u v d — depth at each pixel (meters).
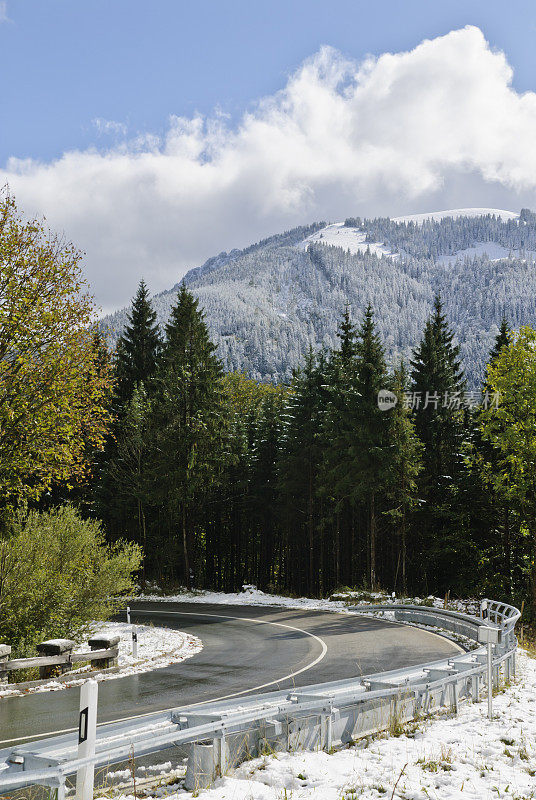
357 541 51.03
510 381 34.81
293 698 8.88
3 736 9.73
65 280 21.64
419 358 46.56
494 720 10.18
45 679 15.35
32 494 22.14
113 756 5.89
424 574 45.88
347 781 6.89
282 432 54.84
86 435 23.31
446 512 41.50
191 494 48.44
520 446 34.41
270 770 7.15
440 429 44.19
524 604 38.00
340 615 31.56
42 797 6.43
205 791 6.45
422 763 7.69
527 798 6.59
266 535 60.12
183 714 7.34
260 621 29.61
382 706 9.80
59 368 20.78
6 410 19.62
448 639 22.80
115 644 17.56
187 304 50.88
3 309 20.08
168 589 47.44
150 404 50.78
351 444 42.06
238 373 78.56
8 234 20.80
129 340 61.19
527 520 36.97
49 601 19.77
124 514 51.81
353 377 43.38
